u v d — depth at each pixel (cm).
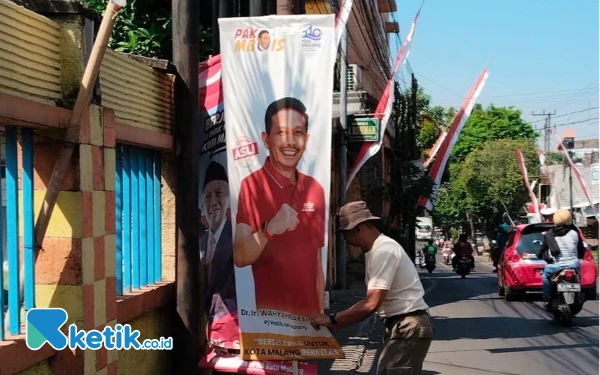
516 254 1462
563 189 4569
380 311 485
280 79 583
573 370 805
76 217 450
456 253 2431
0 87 388
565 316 1102
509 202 4662
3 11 392
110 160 497
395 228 1823
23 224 442
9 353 397
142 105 575
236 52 589
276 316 582
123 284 568
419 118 3550
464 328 1116
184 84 632
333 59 579
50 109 425
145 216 611
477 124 5591
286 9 735
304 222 579
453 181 5225
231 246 618
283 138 582
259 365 587
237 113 589
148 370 589
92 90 437
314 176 580
